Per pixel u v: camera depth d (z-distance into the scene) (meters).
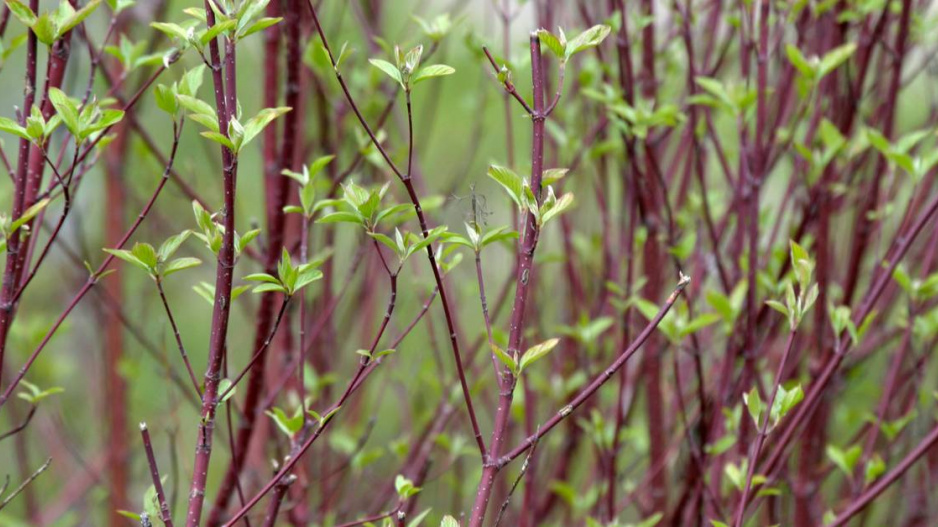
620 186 2.94
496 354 2.09
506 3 2.74
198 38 2.09
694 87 2.63
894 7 2.72
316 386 2.70
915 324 2.61
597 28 2.09
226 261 2.09
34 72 2.23
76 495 4.04
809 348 2.75
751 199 2.51
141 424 2.11
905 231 2.53
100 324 3.62
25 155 2.23
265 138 2.59
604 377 2.11
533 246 2.10
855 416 2.88
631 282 2.76
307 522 2.73
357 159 2.55
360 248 2.61
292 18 2.44
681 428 2.81
